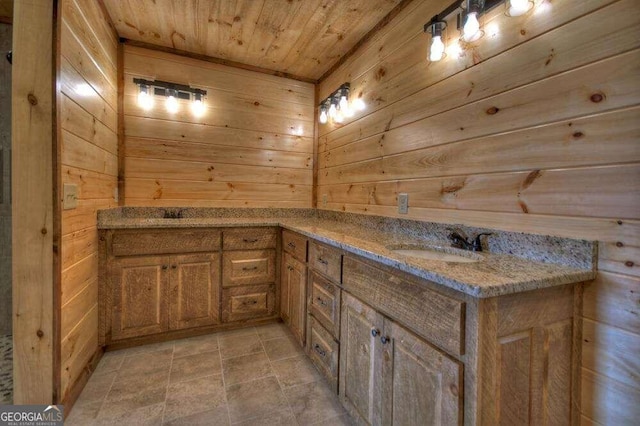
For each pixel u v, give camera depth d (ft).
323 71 9.27
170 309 6.93
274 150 9.37
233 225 7.38
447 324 2.88
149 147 7.93
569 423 3.21
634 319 2.90
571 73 3.36
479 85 4.44
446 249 4.58
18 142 4.16
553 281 2.90
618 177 3.00
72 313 4.89
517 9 3.71
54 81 4.23
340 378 4.88
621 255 2.98
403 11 6.03
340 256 4.91
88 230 5.62
